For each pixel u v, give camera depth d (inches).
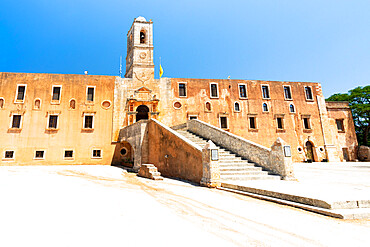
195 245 133.7
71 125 954.1
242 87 1184.2
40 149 904.3
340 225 178.5
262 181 374.9
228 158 500.1
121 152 975.6
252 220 189.3
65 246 127.1
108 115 1000.2
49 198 254.8
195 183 418.6
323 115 1217.4
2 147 874.8
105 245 130.0
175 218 191.8
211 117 1093.8
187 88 1105.4
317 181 378.0
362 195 244.2
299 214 209.3
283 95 1202.6
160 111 1048.8
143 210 215.5
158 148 630.5
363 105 1317.7
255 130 1122.0
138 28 1124.5
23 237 139.0
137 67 1073.5
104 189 337.7
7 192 278.1
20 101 925.2
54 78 981.2
